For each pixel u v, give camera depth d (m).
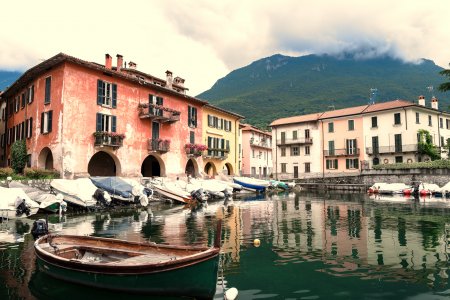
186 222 18.28
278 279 8.84
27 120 30.05
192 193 29.00
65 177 25.25
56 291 8.13
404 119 47.22
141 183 30.34
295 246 12.52
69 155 25.66
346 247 12.34
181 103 37.03
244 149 62.72
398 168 41.97
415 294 7.78
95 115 27.67
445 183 37.50
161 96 34.31
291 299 7.54
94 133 27.31
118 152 29.31
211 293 7.58
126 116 30.30
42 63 26.52
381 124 49.44
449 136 52.75
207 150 41.03
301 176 57.22
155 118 32.41
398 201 30.45
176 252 8.64
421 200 31.31
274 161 60.22
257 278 8.93
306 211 23.31
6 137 35.91
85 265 7.82
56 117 26.09
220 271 9.54
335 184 47.19
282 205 27.72
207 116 41.75
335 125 54.34
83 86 27.00
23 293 7.98
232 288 7.89
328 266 9.96
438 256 10.97
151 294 7.40
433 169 38.59
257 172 64.62
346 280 8.73
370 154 50.00
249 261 10.51
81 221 18.69
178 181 31.75
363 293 7.86
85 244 10.27
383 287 8.22
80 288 8.10
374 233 14.98
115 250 9.26
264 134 67.69
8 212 18.48
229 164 46.69
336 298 7.59
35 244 9.65
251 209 24.72
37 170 24.08
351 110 54.38
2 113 38.38
